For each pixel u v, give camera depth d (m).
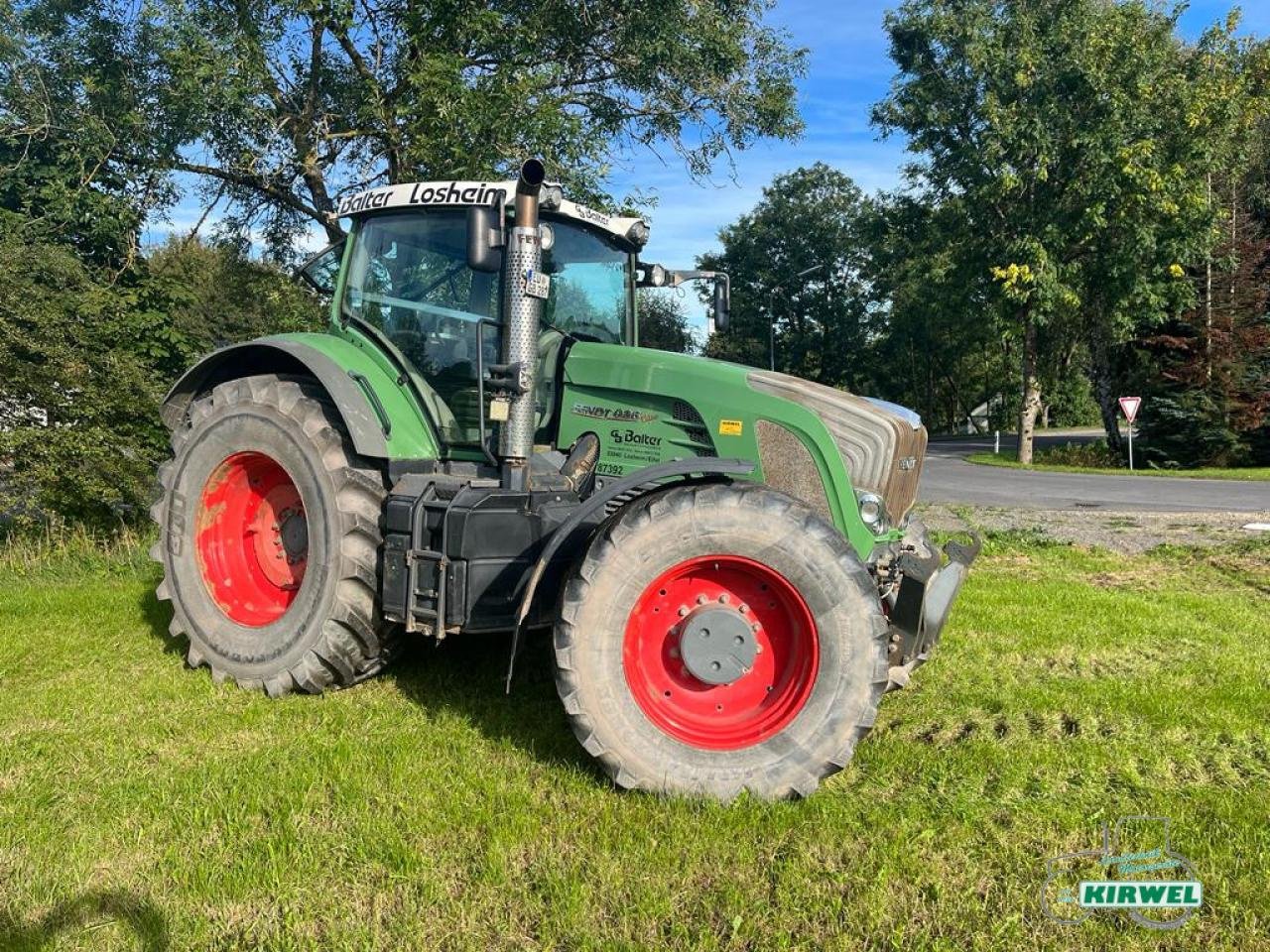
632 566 3.29
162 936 2.44
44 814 3.07
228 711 4.06
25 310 7.40
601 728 3.26
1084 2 21.41
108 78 10.07
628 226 4.89
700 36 11.30
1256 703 4.33
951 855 2.91
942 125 23.23
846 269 50.12
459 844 2.92
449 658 4.84
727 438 4.01
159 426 8.38
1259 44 22.14
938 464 23.08
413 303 4.63
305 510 4.25
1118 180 20.56
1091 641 5.46
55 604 5.99
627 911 2.55
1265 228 25.97
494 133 9.46
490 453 4.02
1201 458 23.56
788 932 2.50
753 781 3.24
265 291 11.44
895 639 3.65
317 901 2.60
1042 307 21.56
